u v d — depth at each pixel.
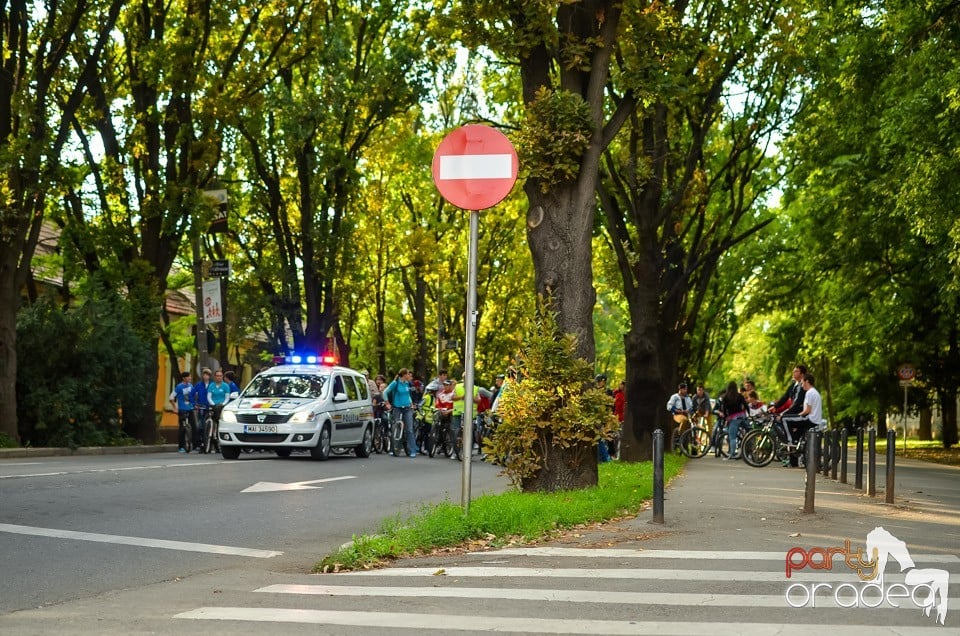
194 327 41.62
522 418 13.86
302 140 33.38
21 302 27.28
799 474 22.25
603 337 70.75
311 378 24.58
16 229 24.42
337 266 35.22
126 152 29.80
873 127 28.41
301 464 21.59
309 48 32.34
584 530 10.98
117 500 13.19
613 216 27.12
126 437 28.52
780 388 55.41
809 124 29.86
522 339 14.18
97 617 6.54
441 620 6.46
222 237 38.09
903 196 25.33
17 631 6.10
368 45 35.69
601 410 13.91
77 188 29.67
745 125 30.11
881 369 46.97
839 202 31.86
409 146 41.72
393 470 21.34
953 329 38.94
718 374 77.12
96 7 26.02
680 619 6.53
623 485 15.94
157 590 7.60
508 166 10.56
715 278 42.53
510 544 9.92
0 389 24.08
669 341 32.59
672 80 15.16
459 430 27.88
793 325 49.75
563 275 14.30
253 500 14.05
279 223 36.41
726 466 25.50
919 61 25.66
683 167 28.58
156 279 29.05
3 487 13.91
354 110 33.94
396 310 52.97
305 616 6.58
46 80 25.52
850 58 27.47
